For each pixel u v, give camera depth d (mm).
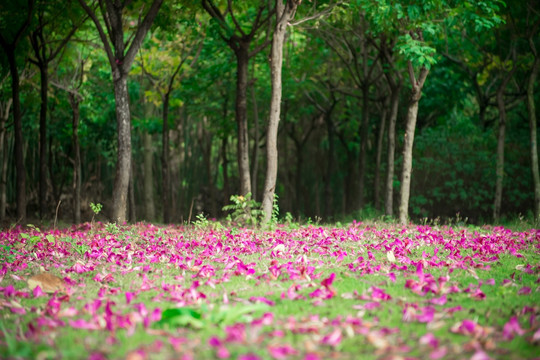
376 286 5402
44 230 12781
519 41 18516
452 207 20578
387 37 17016
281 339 3547
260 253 7957
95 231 11562
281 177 32906
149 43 20250
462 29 16859
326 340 3432
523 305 4547
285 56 20016
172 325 3814
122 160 13438
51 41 16969
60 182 27906
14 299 5062
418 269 5352
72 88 19406
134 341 3531
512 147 20359
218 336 3598
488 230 11836
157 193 29828
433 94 21328
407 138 14125
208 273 6086
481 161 19859
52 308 4480
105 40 13289
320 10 15148
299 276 5652
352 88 24141
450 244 8453
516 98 19641
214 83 22391
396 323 3990
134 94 22781
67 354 3170
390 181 17500
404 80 20156
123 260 7418
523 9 16484
